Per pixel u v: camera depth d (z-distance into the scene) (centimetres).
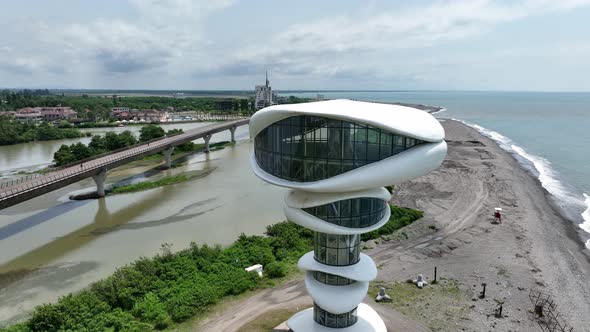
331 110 2689
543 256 4997
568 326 3559
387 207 3291
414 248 5222
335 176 2736
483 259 4884
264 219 6712
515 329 3484
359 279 3112
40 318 3472
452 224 6116
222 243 5731
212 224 6519
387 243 5384
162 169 10931
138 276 4166
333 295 3161
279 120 2930
